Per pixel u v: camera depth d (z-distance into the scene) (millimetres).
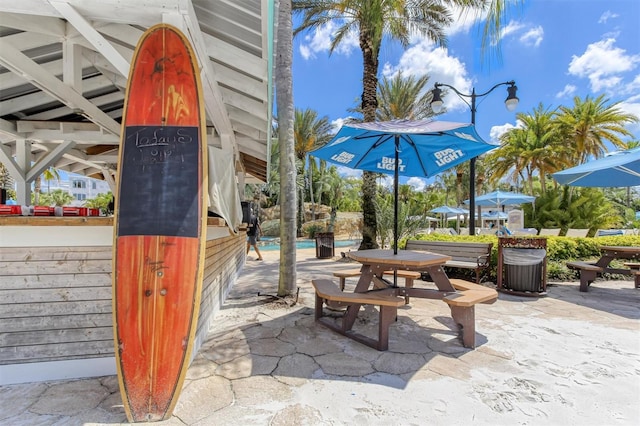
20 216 2285
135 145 2121
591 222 14438
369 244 8828
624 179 4855
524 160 18641
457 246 5801
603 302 4355
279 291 4531
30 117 5207
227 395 2096
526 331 3258
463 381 2275
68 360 2291
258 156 7227
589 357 2664
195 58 2217
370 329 3352
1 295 2238
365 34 8422
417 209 9227
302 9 8797
